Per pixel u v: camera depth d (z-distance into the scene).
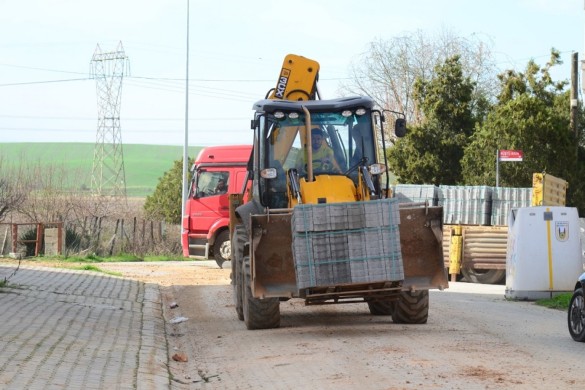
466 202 29.73
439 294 23.05
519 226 21.28
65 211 44.41
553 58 43.31
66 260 35.47
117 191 76.75
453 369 10.43
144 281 26.28
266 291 14.37
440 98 41.19
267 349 12.83
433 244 14.52
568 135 36.09
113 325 15.38
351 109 15.83
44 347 12.08
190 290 23.95
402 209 14.40
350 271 13.84
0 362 10.67
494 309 18.42
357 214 13.89
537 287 21.05
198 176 33.59
